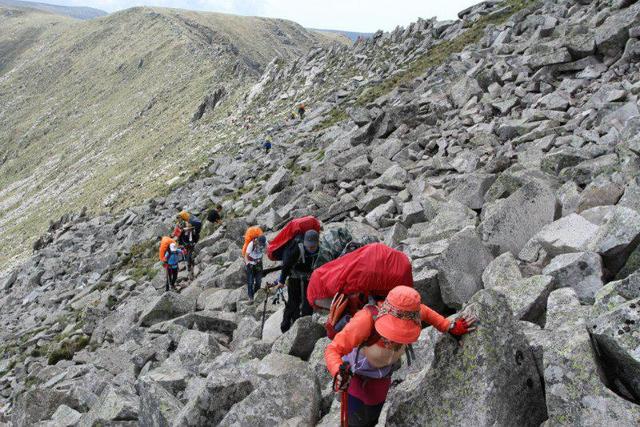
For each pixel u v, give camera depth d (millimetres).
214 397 7191
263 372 7629
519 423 4816
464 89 23109
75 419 9703
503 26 32531
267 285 10578
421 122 23547
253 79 89938
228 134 64375
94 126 173125
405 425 5039
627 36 18781
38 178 147250
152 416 7730
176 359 10492
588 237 7832
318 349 8070
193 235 19266
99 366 13156
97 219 43125
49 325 23156
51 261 35000
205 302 15766
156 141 96062
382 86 41469
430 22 53219
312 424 6492
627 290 5266
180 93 129500
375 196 16859
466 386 4789
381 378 4746
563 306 5965
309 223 9406
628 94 15414
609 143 13000
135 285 22969
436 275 8469
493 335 4863
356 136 24781
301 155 30094
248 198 26188
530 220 9469
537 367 5137
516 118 18828
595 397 4434
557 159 12539
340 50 64500
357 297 4895
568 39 20391
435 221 11844
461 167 16672
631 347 4508
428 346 6590
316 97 53938
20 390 16000
